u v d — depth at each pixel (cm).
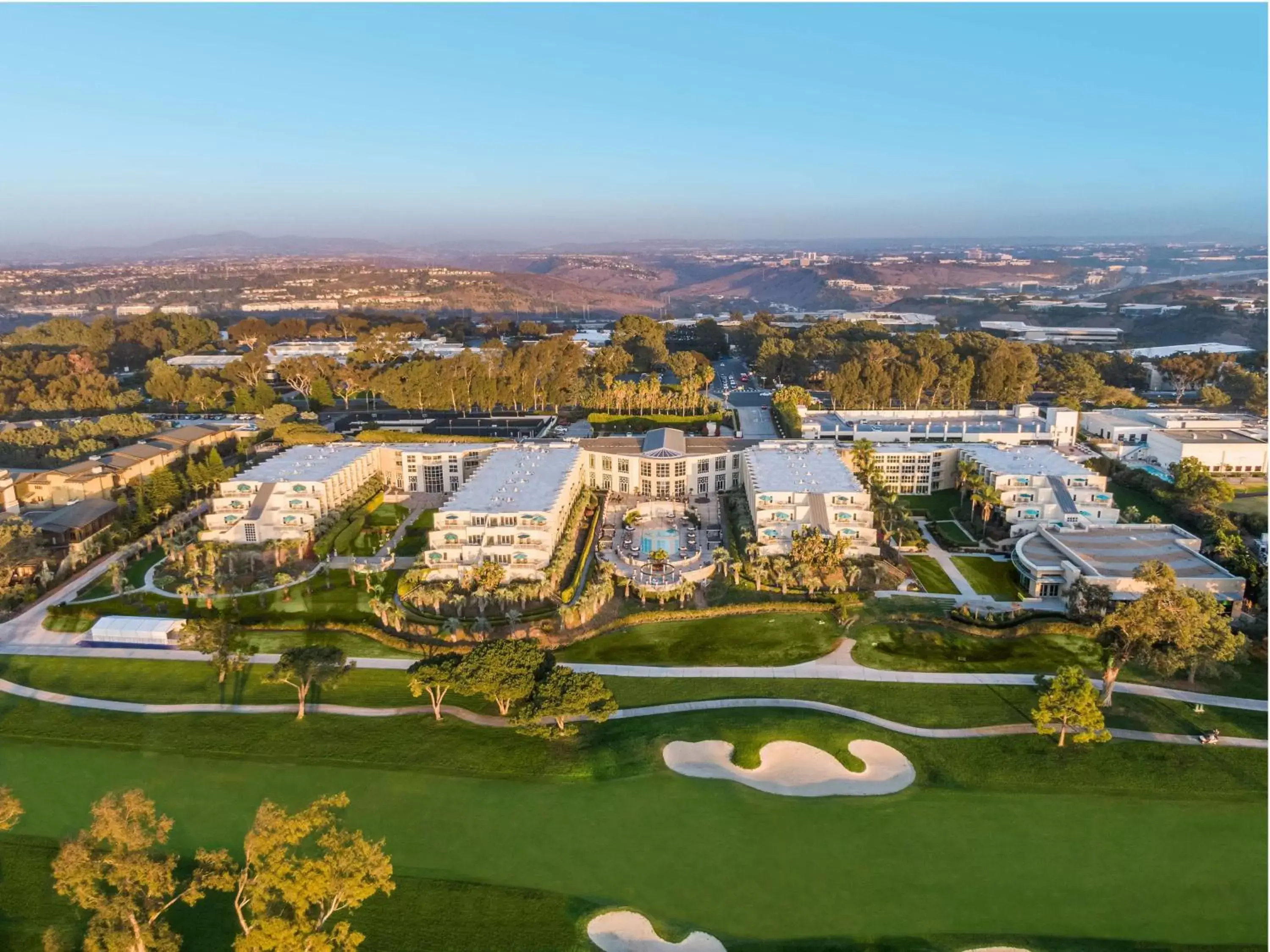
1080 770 9375
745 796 8988
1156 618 10381
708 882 7794
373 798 9100
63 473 19212
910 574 15188
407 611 13738
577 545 16812
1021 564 14600
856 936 7169
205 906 7600
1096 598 12681
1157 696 10981
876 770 9494
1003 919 7338
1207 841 8275
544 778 9394
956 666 11856
